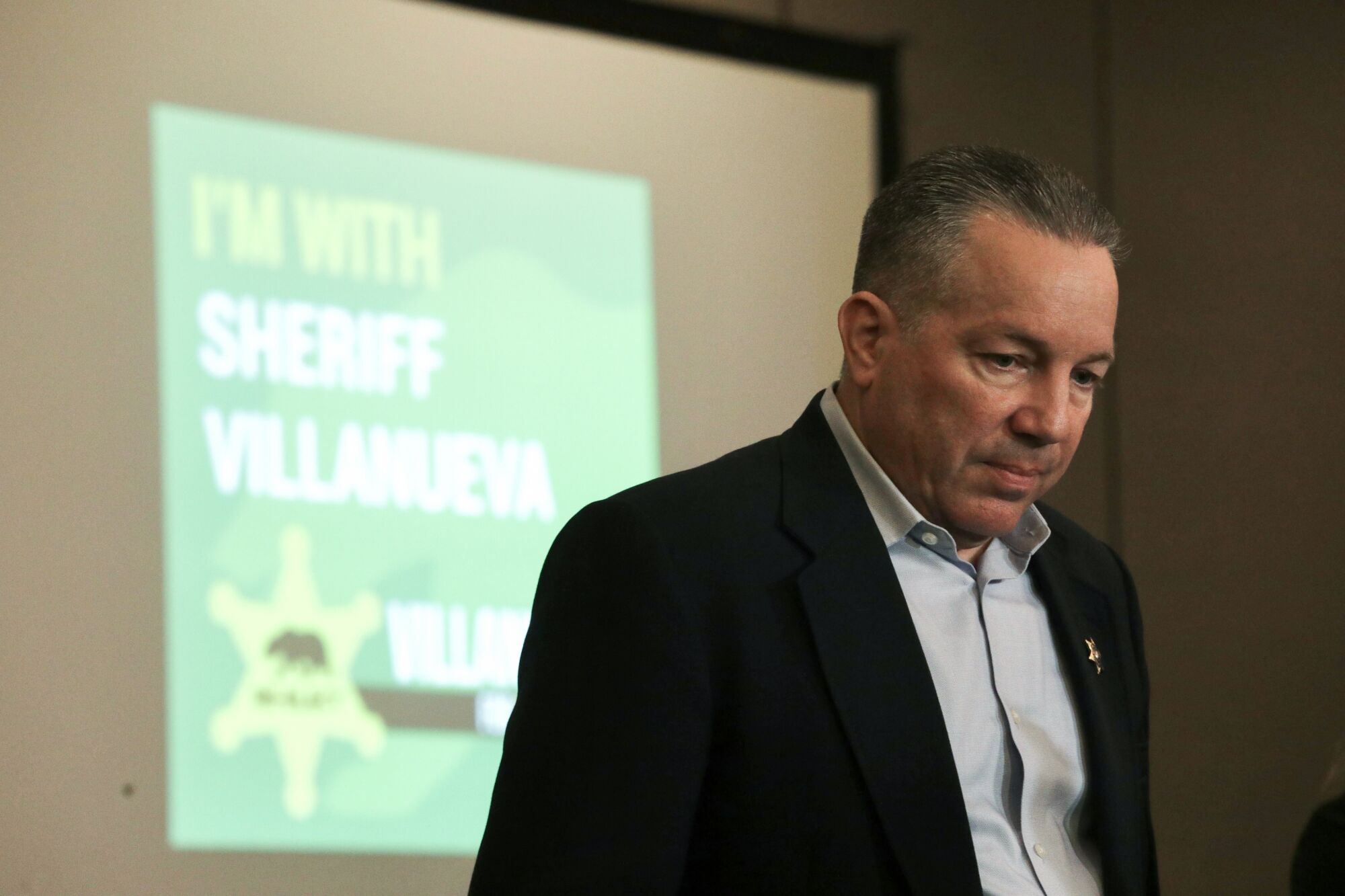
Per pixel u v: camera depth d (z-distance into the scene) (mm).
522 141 5777
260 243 5289
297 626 5145
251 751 5023
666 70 6102
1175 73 7133
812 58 6430
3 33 5008
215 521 5094
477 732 5352
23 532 4844
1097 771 2863
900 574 2852
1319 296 6801
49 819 4754
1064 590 3027
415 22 5656
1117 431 6996
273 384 5238
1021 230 2668
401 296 5480
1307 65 6922
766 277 6164
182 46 5266
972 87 6895
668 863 2439
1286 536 6770
